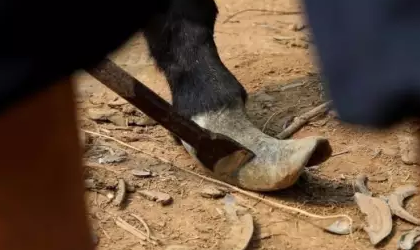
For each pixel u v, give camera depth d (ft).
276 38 17.74
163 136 13.88
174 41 12.44
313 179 12.74
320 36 3.82
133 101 11.20
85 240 6.04
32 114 5.38
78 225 5.95
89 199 12.17
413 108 3.70
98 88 15.23
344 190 12.57
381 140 13.89
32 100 5.31
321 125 14.33
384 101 3.70
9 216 5.57
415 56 3.64
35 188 5.61
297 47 17.33
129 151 13.43
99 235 11.50
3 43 4.99
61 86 5.56
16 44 5.02
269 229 11.75
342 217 11.98
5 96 5.08
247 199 12.28
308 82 15.79
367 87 3.72
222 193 12.34
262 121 14.48
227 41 17.56
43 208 5.69
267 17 18.75
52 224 5.78
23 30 5.02
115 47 5.71
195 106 12.40
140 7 5.61
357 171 13.07
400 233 11.73
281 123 14.43
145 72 16.07
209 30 12.66
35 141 5.49
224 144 11.94
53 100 5.50
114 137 13.80
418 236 11.62
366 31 3.68
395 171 13.14
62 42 5.30
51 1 5.10
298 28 18.12
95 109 14.51
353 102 3.75
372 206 12.05
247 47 17.30
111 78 10.89
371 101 3.72
